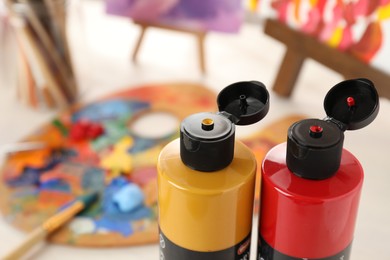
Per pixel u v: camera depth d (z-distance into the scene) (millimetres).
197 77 665
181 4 639
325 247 322
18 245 447
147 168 530
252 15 739
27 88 616
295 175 311
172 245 341
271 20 605
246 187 317
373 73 535
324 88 641
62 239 460
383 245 450
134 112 608
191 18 644
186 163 317
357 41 538
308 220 309
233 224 327
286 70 608
